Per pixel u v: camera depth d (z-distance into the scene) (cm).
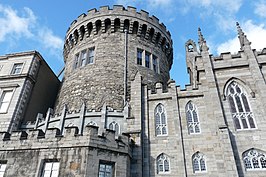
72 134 1755
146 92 2447
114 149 1784
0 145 1845
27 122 2923
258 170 1822
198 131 2123
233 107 2183
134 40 3638
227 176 1770
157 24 3969
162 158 2050
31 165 1692
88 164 1602
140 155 1992
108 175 1688
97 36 3672
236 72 2341
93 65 3325
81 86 3148
